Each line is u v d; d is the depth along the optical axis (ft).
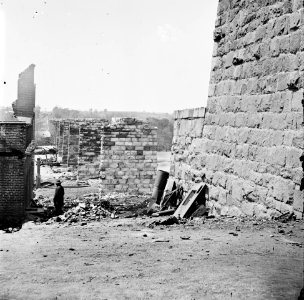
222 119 37.96
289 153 27.76
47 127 319.68
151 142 87.15
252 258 17.74
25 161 58.03
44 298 13.10
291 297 12.62
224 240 21.77
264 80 31.35
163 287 13.91
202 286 13.85
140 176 86.84
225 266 16.46
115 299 12.85
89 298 13.00
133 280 14.88
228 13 37.24
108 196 80.53
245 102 33.94
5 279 15.38
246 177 33.01
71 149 132.57
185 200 41.16
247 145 33.24
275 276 14.89
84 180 109.50
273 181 29.37
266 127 30.73
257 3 32.60
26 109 80.48
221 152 37.70
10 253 20.16
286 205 27.73
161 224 29.48
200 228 26.21
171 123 240.53
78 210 45.14
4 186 55.06
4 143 55.16
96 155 110.93
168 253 19.20
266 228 24.67
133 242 22.39
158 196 52.75
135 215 44.68
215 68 39.60
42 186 101.55
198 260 17.60
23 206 55.72
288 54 28.60
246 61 34.04
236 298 12.64
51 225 34.19
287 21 28.91
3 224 53.62
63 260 18.40
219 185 37.58
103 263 17.62
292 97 27.91
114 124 87.15
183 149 47.44
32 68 80.38
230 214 34.99
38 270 16.67
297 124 27.25
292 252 18.80
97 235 25.32
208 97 41.04
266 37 31.27
